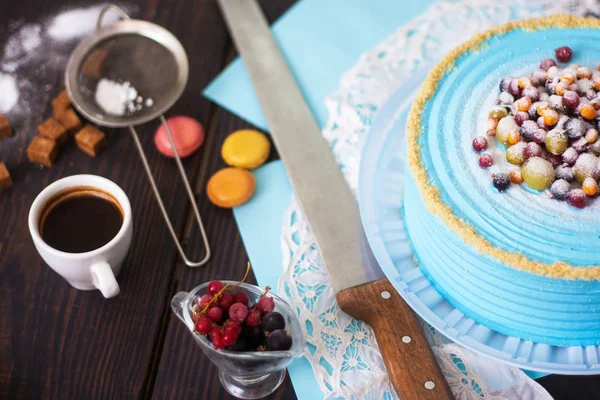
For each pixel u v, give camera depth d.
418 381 0.92
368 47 1.38
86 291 1.08
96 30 1.31
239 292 0.95
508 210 0.93
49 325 1.04
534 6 1.40
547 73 1.00
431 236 0.97
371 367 1.00
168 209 1.16
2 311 1.06
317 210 1.12
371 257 1.08
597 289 0.89
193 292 0.95
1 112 1.26
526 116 0.97
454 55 1.08
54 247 1.00
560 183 0.92
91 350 1.02
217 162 1.23
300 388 0.98
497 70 1.05
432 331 1.03
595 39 1.07
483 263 0.91
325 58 1.36
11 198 1.17
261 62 1.32
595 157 0.92
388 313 0.99
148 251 1.12
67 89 1.24
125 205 1.02
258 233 1.14
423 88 1.05
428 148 1.00
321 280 1.08
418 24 1.40
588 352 0.96
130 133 1.25
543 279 0.89
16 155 1.21
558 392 0.97
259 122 1.27
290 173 1.16
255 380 0.98
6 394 0.98
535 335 0.97
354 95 1.30
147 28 1.33
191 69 1.35
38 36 1.37
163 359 1.01
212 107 1.30
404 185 1.08
